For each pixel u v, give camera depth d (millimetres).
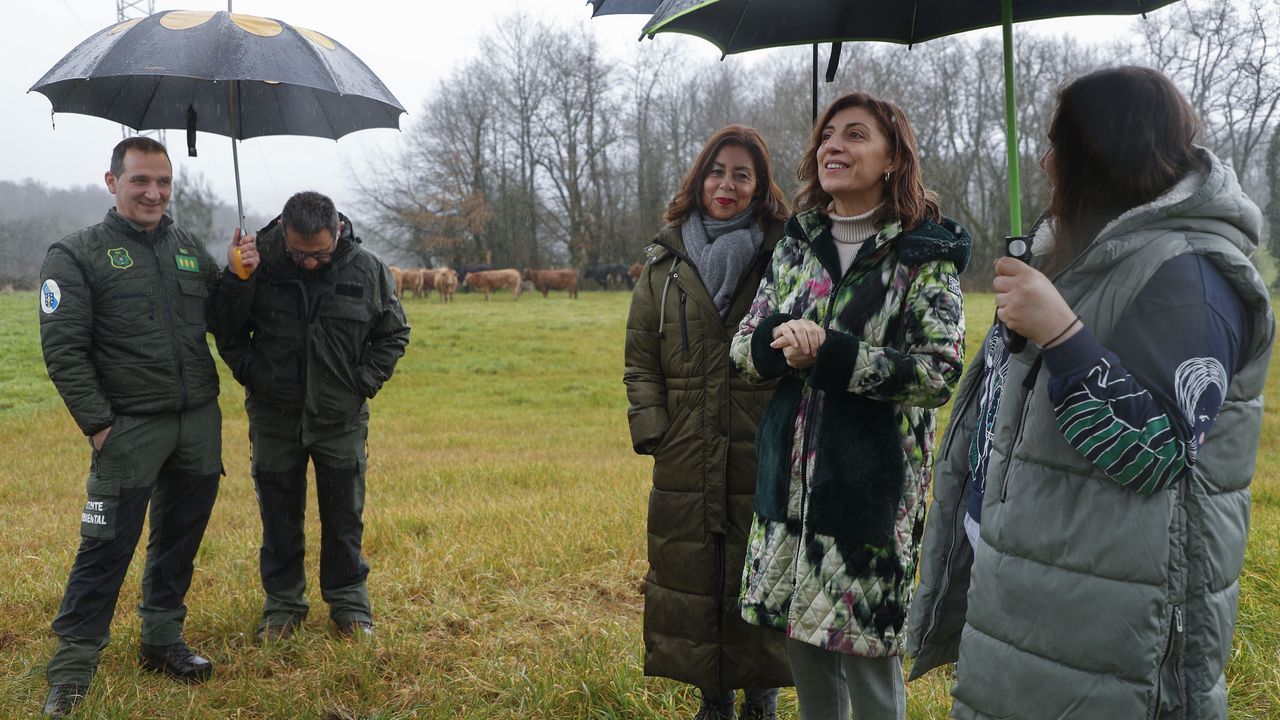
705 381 2830
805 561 2217
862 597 2170
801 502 2268
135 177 3211
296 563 3840
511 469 8414
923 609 2121
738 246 2840
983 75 47688
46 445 10797
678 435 2869
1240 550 1632
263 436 3721
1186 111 1670
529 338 26000
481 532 5465
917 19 2557
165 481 3426
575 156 59281
